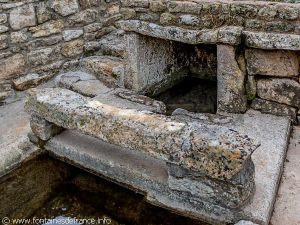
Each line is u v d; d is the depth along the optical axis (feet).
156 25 9.62
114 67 11.62
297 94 8.84
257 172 7.22
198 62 12.89
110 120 7.29
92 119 7.49
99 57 12.92
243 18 8.59
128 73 10.98
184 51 12.65
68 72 12.57
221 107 9.57
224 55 8.93
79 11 12.42
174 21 9.35
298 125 9.18
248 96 9.40
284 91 8.95
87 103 8.00
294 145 8.55
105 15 13.39
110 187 7.82
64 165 8.61
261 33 8.39
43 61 11.91
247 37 8.55
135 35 10.33
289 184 7.36
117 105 10.04
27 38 11.34
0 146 8.98
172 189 6.84
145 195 7.46
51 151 8.86
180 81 12.86
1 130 9.78
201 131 6.47
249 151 5.90
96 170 8.10
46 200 7.60
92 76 12.33
